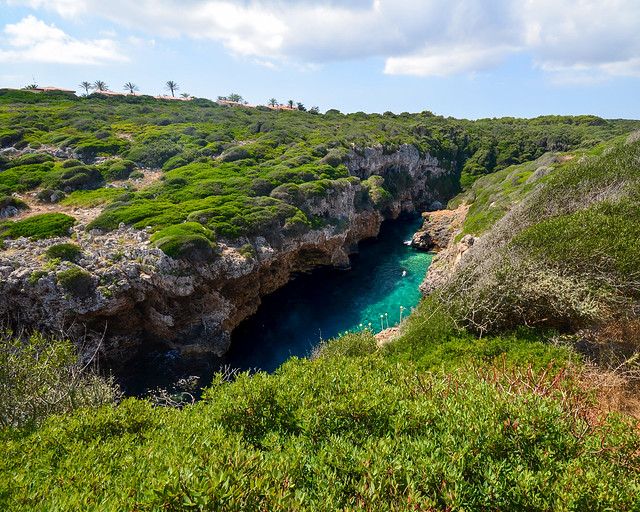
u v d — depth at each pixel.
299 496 4.57
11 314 23.14
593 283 12.80
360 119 91.94
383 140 66.25
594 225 15.03
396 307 33.81
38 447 6.97
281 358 26.64
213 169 44.12
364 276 40.81
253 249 30.77
